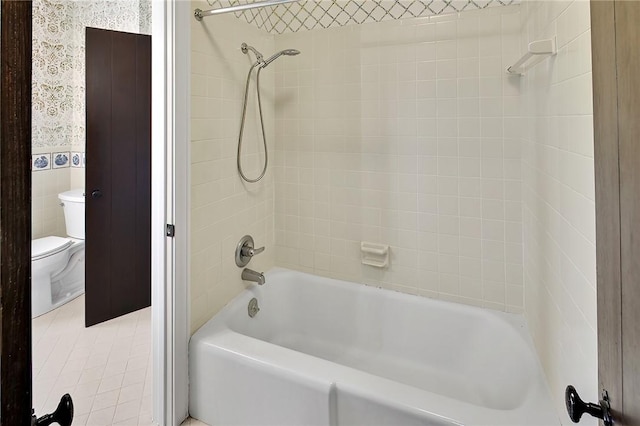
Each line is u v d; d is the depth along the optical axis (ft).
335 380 4.43
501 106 5.79
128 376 6.46
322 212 7.35
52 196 9.89
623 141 1.67
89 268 8.23
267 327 7.10
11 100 1.59
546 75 4.29
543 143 4.49
